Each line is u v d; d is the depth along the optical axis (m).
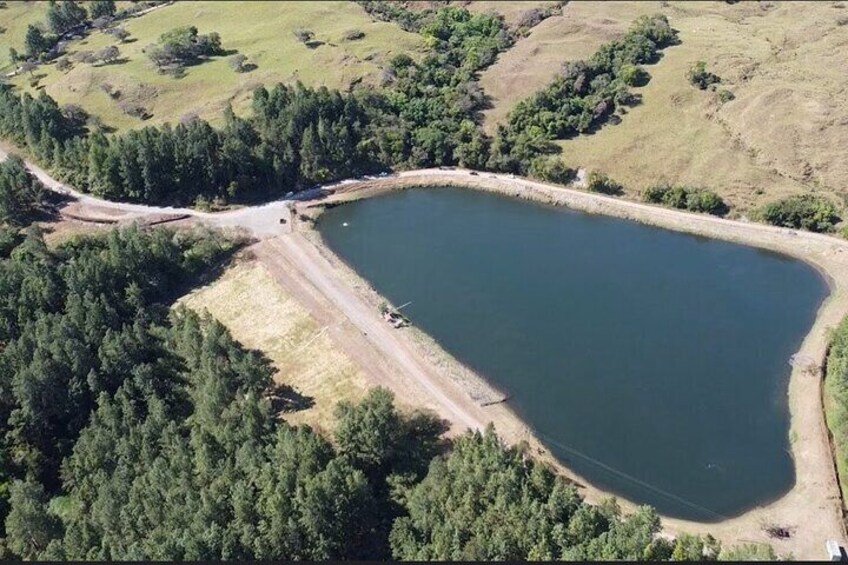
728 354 152.88
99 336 149.38
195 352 146.25
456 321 164.12
